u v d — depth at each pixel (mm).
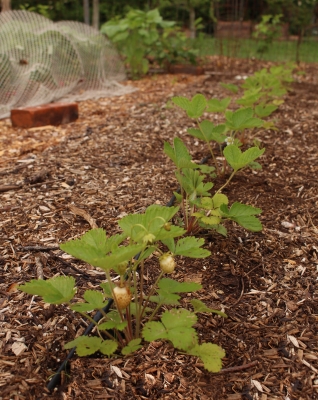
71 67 1422
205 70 1897
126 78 1708
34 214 650
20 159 875
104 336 441
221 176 795
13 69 1255
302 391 396
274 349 440
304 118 1157
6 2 1546
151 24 1725
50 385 389
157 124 1097
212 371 374
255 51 2391
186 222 605
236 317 479
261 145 963
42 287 360
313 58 2264
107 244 378
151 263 551
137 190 733
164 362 417
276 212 684
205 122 755
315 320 477
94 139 991
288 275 549
